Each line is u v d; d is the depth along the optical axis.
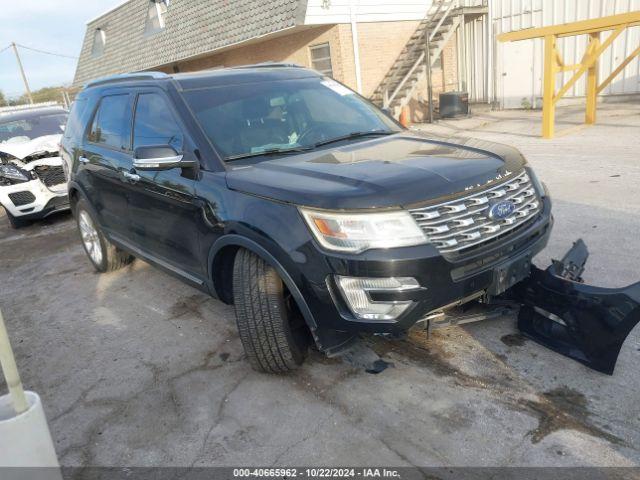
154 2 19.52
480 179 2.92
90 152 4.98
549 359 3.22
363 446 2.69
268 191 2.96
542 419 2.73
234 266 3.19
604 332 2.99
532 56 14.79
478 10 15.09
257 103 3.93
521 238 3.00
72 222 8.47
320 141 3.77
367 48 14.59
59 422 3.19
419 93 15.95
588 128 10.84
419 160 3.13
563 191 6.56
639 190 6.21
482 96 16.56
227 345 3.86
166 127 3.86
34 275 6.07
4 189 7.88
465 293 2.79
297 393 3.17
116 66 22.55
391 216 2.65
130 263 5.85
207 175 3.38
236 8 15.28
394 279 2.64
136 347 4.00
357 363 3.23
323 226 2.70
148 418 3.12
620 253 4.51
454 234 2.74
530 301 3.38
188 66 20.00
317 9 13.34
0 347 1.73
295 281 2.83
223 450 2.78
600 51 9.73
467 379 3.12
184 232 3.67
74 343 4.21
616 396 2.85
